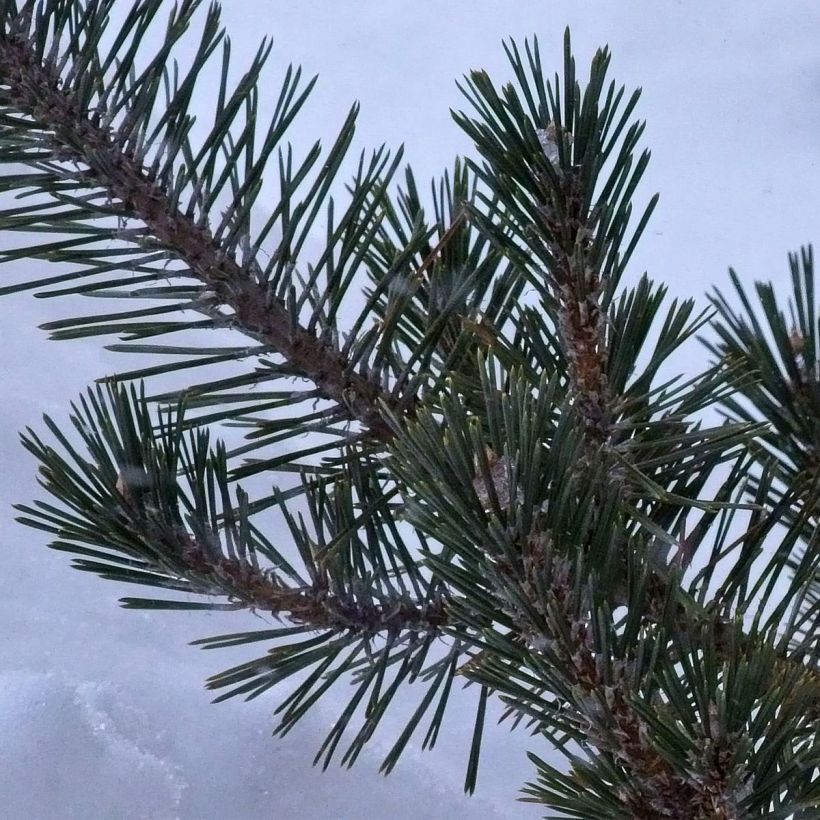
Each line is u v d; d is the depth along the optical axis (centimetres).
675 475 104
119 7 274
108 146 99
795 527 103
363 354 105
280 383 169
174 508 101
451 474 93
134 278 100
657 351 103
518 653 95
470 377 105
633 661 96
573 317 102
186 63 289
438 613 104
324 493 105
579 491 96
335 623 103
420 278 104
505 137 101
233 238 101
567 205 101
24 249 99
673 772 94
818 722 99
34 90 97
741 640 100
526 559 93
